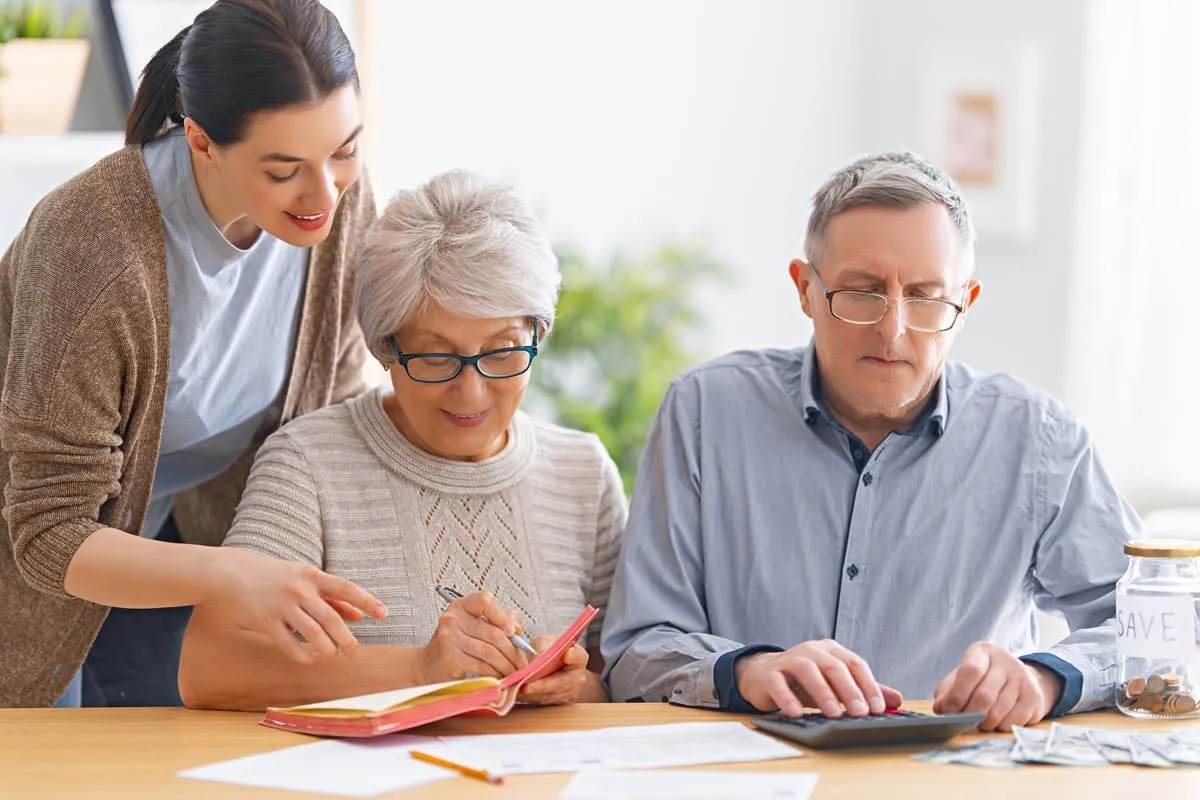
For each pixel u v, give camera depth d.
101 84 2.50
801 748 1.26
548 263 1.61
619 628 1.64
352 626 1.63
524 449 1.75
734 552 1.70
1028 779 1.16
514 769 1.18
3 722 1.38
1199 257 3.35
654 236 4.09
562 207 4.04
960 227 1.60
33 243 1.58
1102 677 1.42
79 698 1.84
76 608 1.69
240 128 1.45
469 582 1.68
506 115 4.00
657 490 1.73
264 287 1.77
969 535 1.68
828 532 1.70
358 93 1.53
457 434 1.63
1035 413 1.72
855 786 1.14
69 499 1.53
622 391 3.85
